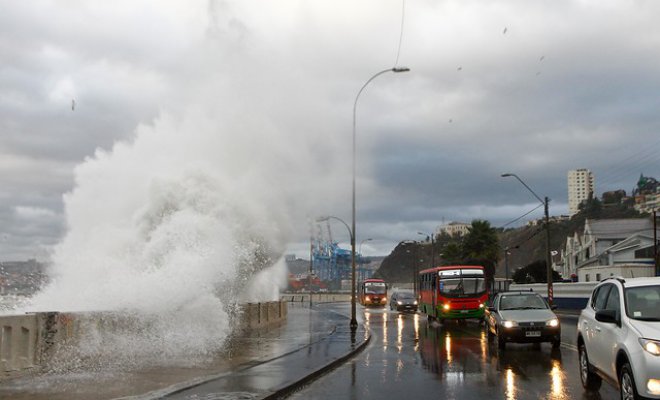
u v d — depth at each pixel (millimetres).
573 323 30484
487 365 14789
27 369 11883
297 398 10617
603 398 10047
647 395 7551
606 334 9242
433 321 36375
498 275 119562
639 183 127812
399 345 20938
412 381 12500
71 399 9508
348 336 23469
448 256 79250
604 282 10438
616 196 135500
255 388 10930
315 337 22922
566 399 10031
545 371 13445
